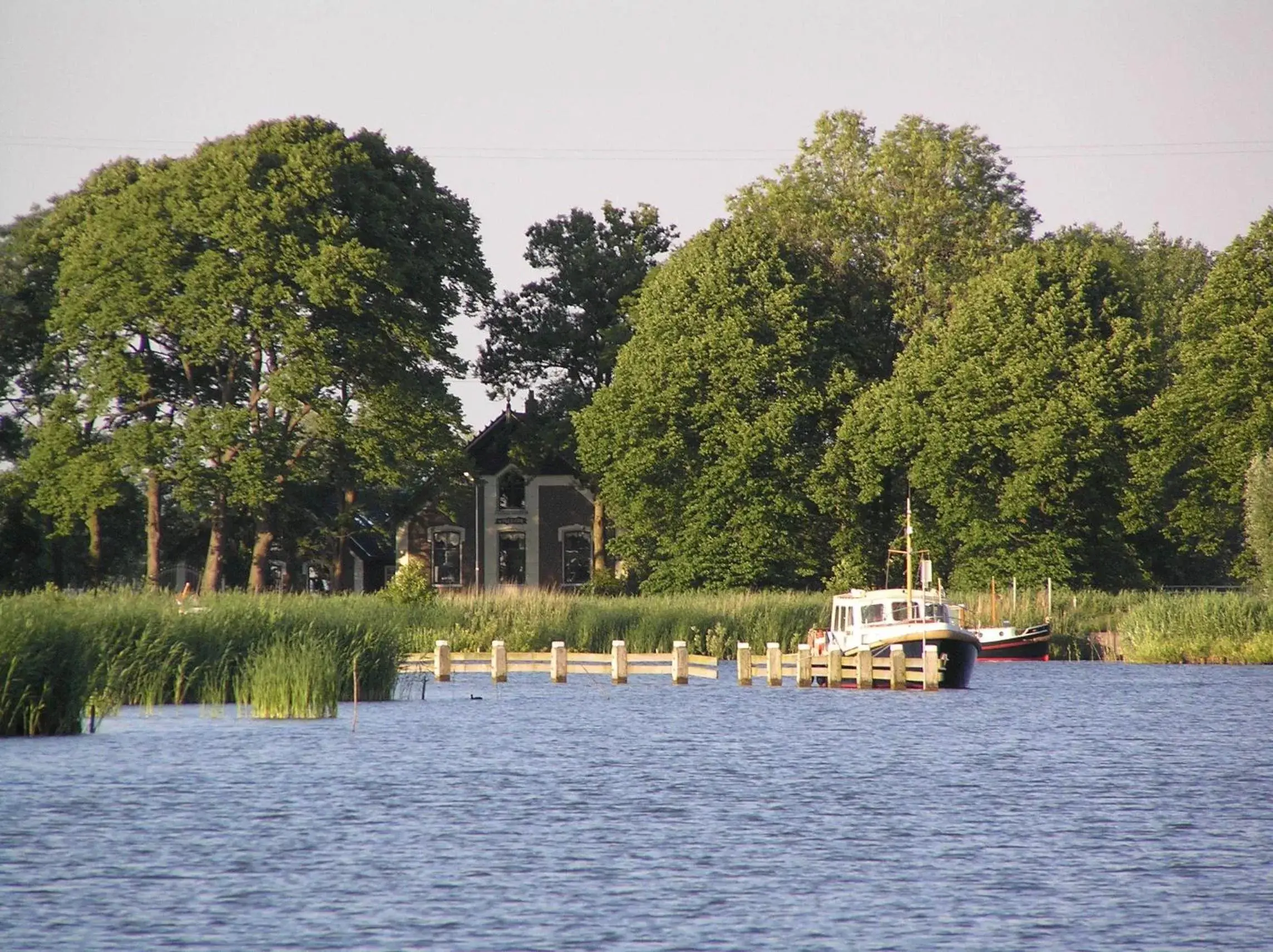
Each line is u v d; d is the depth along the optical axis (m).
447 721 160.75
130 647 162.12
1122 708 179.88
